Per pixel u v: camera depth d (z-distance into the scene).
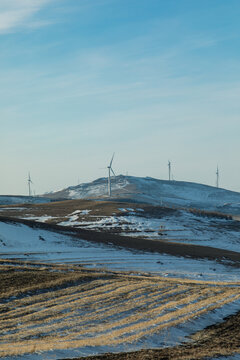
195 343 25.23
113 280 49.06
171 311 33.88
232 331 28.70
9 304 35.41
